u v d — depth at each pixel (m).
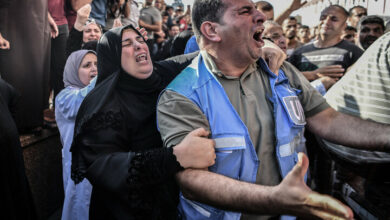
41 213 2.34
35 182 2.27
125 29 1.21
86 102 1.12
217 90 0.90
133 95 1.17
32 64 2.13
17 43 2.05
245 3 0.89
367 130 0.97
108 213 1.13
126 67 1.17
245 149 0.87
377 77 1.08
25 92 2.12
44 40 2.21
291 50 2.25
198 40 0.99
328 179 1.69
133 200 0.96
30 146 2.21
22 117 2.14
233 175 0.87
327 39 1.90
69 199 1.61
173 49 2.16
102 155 1.00
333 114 1.05
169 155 0.83
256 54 0.92
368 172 1.18
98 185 0.98
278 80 1.00
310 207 0.62
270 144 0.93
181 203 1.00
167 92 0.93
